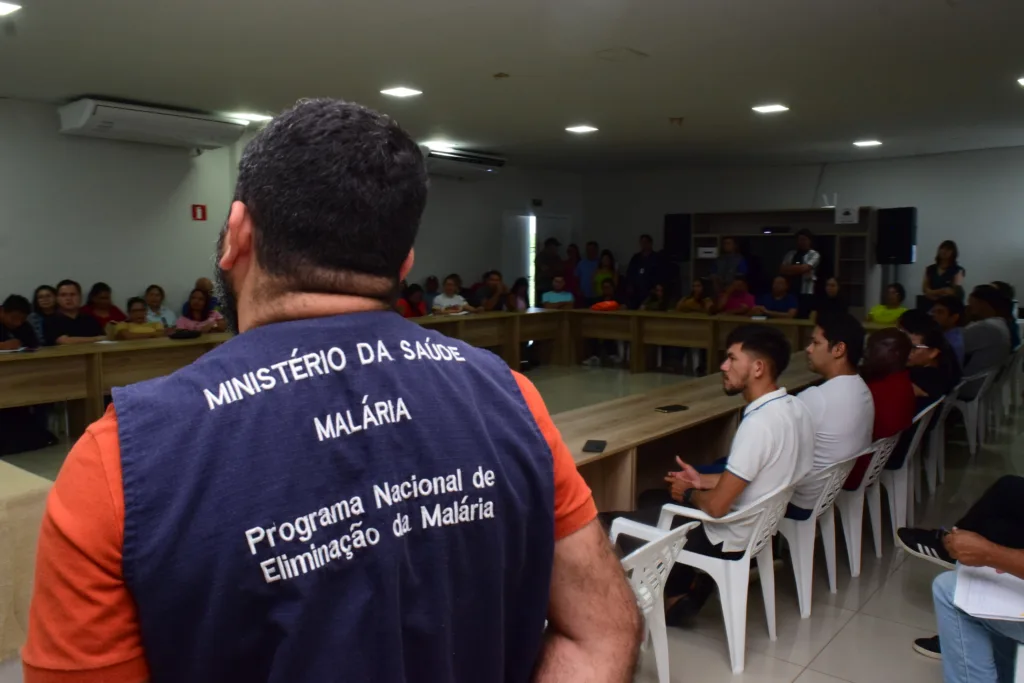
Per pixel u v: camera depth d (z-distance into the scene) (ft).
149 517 1.62
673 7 11.46
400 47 13.75
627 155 29.84
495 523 1.99
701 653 8.32
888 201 30.30
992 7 11.52
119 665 1.64
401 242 2.08
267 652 1.69
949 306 16.56
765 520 7.84
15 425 16.97
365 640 1.75
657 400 11.76
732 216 33.32
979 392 16.52
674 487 8.44
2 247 19.21
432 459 1.90
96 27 12.56
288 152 1.95
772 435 7.70
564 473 2.25
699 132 23.70
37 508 4.99
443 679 1.90
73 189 20.42
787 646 8.48
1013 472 15.26
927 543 7.30
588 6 11.39
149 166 21.97
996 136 24.49
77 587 1.61
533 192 35.24
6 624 4.86
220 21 12.17
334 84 16.97
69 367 17.48
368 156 1.98
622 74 15.90
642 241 32.32
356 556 1.77
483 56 14.39
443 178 31.01
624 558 6.02
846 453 9.30
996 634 6.33
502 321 27.73
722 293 29.71
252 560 1.66
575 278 33.17
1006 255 27.81
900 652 8.36
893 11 11.71
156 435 1.69
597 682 2.22
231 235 2.04
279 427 1.76
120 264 21.54
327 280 1.97
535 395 2.31
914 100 18.60
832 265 30.01
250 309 2.05
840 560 10.97
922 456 14.89
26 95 18.69
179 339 19.42
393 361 1.97
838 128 22.85
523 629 2.14
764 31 12.76
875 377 10.27
